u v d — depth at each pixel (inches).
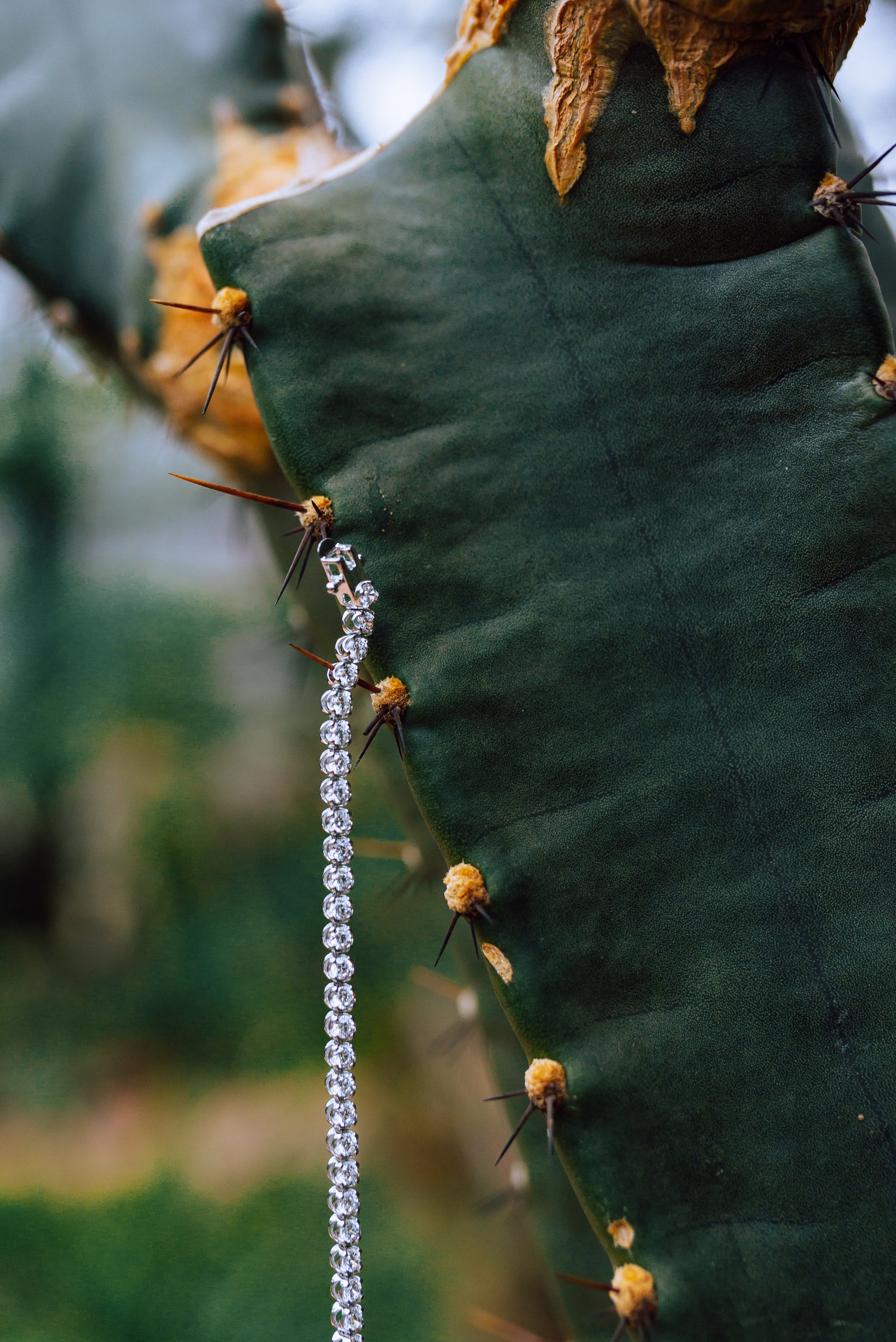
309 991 70.3
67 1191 54.0
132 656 72.2
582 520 13.4
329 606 17.1
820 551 13.2
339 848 13.5
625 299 13.5
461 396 13.6
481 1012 16.6
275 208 13.9
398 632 13.4
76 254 17.3
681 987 12.9
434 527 13.4
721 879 13.0
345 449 13.6
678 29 13.3
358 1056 58.9
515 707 13.2
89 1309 39.8
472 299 13.6
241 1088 65.2
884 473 13.2
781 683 13.1
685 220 13.4
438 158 13.9
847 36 13.6
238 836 75.2
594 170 13.5
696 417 13.4
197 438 17.1
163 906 74.7
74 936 81.0
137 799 73.9
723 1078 12.8
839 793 13.0
